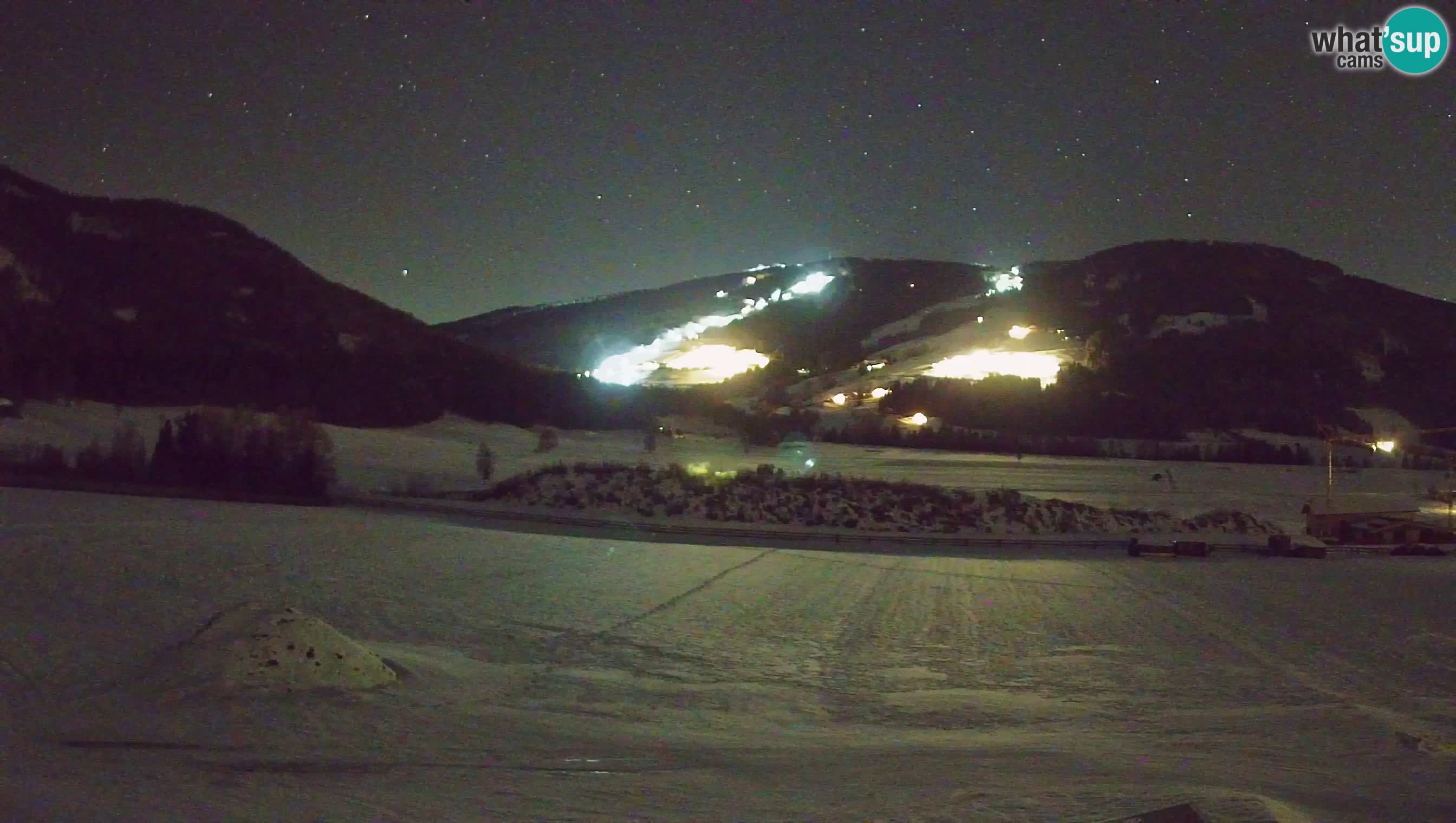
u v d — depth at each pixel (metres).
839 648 17.95
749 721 12.37
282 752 9.36
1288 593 26.73
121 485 38.97
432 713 11.48
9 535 24.12
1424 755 10.67
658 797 7.96
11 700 11.19
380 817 7.05
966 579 27.23
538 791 8.10
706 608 21.38
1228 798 6.86
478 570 24.78
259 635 12.52
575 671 15.14
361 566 24.02
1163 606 23.92
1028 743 11.22
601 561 27.41
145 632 15.16
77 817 6.58
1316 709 14.02
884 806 7.58
